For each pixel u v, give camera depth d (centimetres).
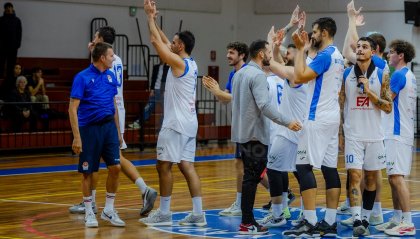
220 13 2433
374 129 798
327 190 789
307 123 781
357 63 796
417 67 2284
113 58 854
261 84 782
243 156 802
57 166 1514
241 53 900
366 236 800
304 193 785
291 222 885
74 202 1041
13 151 1786
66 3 2103
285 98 851
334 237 787
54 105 1864
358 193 799
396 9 2284
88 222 847
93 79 841
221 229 837
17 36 1858
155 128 1905
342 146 846
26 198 1078
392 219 840
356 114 798
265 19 2434
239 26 2470
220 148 1941
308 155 779
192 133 857
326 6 2342
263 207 989
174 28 2325
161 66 1930
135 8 2228
